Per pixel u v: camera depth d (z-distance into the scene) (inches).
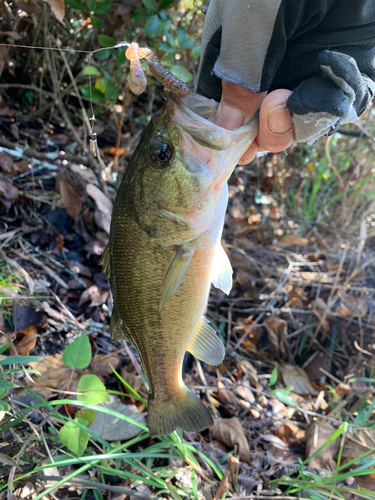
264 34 10.1
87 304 22.2
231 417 21.5
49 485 15.0
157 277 12.9
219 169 12.0
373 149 35.9
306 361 27.3
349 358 27.4
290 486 18.3
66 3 22.3
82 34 28.6
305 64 11.0
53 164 26.4
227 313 27.7
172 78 10.7
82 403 15.3
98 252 23.7
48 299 21.4
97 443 17.3
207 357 15.1
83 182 26.0
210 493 16.8
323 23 10.6
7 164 23.3
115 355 20.6
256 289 29.5
